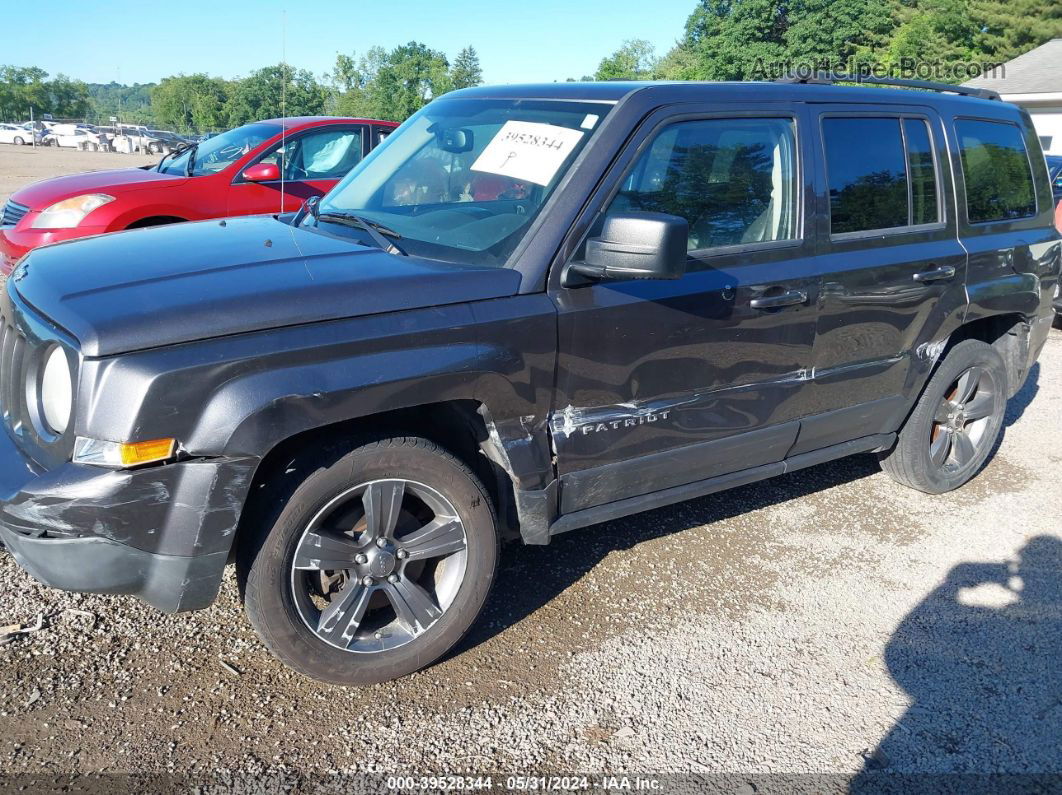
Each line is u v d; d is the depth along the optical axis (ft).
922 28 116.37
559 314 9.61
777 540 13.56
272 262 9.36
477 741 8.97
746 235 11.31
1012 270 14.80
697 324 10.68
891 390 13.51
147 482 7.91
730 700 9.86
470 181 10.98
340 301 8.64
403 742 8.89
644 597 11.77
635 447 10.71
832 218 12.06
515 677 10.00
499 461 9.85
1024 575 12.91
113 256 9.70
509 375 9.37
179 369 7.84
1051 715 9.91
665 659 10.49
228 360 8.02
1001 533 14.17
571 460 10.21
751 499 14.96
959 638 11.27
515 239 9.85
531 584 11.89
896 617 11.68
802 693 10.05
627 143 10.23
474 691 9.72
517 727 9.21
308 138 25.22
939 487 15.24
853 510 14.74
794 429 12.30
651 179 10.43
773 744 9.23
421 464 9.19
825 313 11.96
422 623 9.64
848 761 9.05
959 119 14.08
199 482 8.04
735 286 10.92
